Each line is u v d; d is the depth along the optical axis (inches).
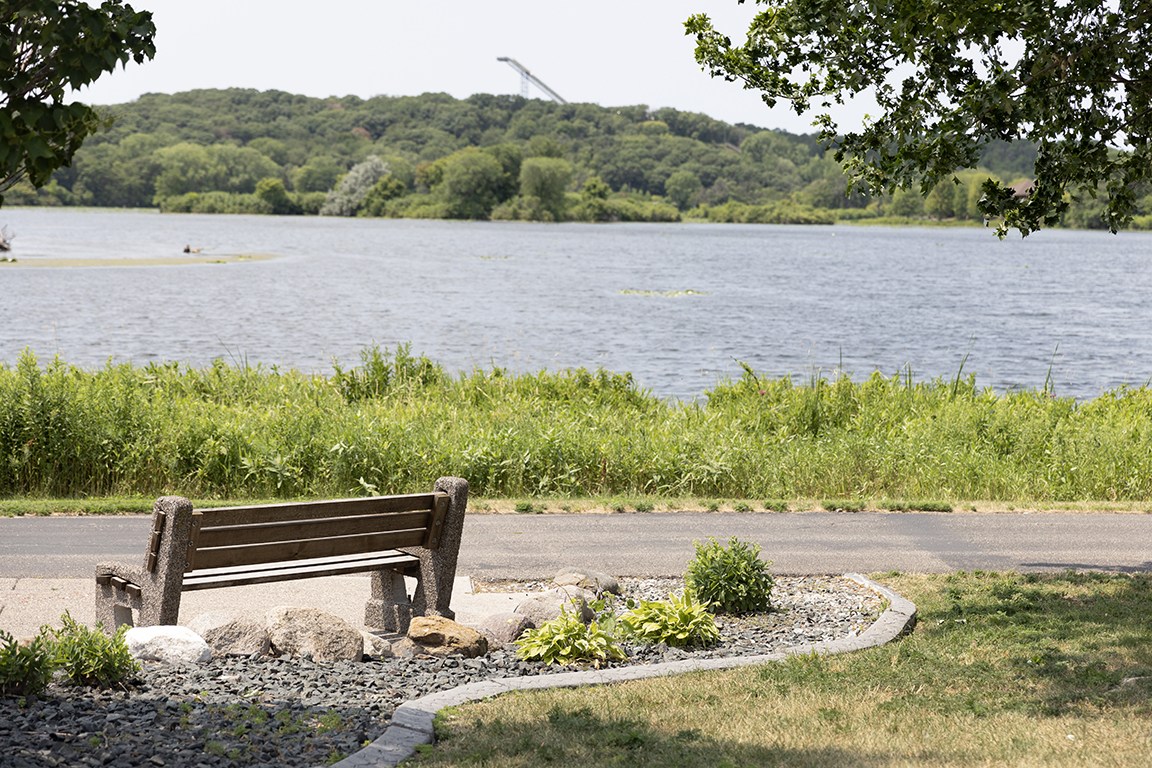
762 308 1893.5
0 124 153.9
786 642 280.2
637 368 1152.8
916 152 302.2
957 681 236.2
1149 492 550.0
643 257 3695.9
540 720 204.8
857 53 308.2
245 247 3713.1
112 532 409.7
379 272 2623.0
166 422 540.7
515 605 319.9
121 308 1622.8
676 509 487.2
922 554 401.4
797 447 602.9
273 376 741.9
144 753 172.2
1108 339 1539.1
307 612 256.2
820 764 181.0
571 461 548.7
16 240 3747.5
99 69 160.9
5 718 184.7
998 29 289.6
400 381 746.8
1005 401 709.9
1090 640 267.1
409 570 281.7
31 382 526.3
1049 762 179.2
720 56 331.6
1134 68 306.2
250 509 246.2
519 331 1457.9
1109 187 331.6
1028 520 472.1
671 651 266.2
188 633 236.7
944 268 3474.4
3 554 367.9
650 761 182.7
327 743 185.2
